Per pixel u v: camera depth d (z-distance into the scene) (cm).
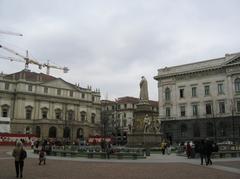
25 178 1892
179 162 3077
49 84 11550
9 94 10819
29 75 11919
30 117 10962
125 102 13962
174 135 9444
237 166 2695
